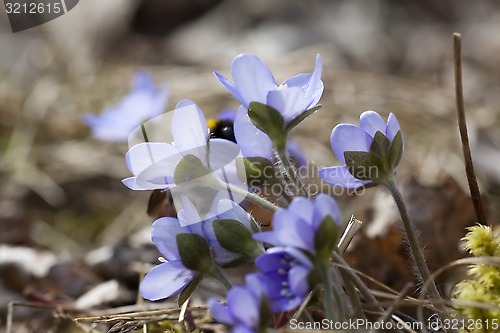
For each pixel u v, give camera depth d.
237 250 0.66
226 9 1.50
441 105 1.03
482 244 0.69
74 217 0.92
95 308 0.78
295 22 1.41
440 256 0.78
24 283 0.81
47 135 1.06
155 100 0.87
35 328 0.77
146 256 0.81
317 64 0.66
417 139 0.95
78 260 0.82
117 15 1.42
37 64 1.23
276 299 0.65
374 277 0.77
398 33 1.41
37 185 0.97
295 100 0.66
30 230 0.88
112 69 1.26
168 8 1.52
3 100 1.13
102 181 0.97
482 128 0.93
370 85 1.10
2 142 1.05
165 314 0.72
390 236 0.78
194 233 0.66
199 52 1.38
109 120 0.87
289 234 0.64
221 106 1.07
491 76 1.21
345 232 0.70
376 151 0.67
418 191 0.80
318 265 0.65
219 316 0.64
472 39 1.38
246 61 0.66
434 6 1.52
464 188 0.84
